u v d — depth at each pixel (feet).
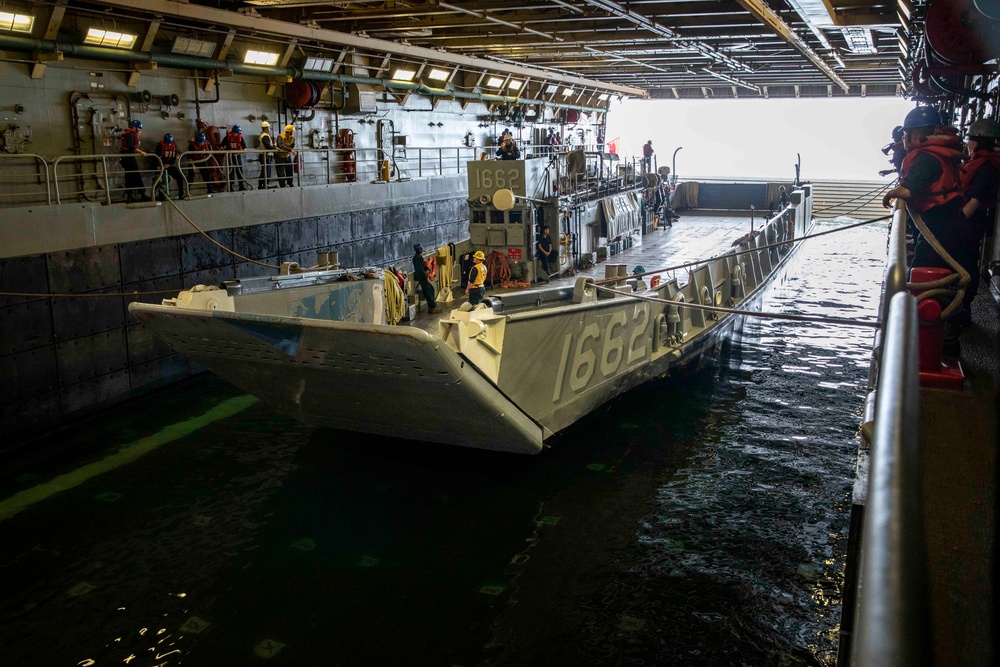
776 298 71.05
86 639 23.36
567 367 34.37
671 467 35.01
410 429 34.27
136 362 48.29
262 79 67.15
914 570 2.38
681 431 39.47
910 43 52.85
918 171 17.10
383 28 70.13
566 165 59.16
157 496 33.45
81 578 26.91
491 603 24.80
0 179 47.26
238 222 56.18
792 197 84.58
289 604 24.98
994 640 6.32
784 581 25.52
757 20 65.46
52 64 49.73
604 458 36.19
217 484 34.55
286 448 38.78
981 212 18.10
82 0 47.44
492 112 107.86
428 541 28.99
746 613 23.80
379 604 24.91
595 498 32.12
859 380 47.88
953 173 17.08
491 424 31.53
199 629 23.75
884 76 117.08
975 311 20.44
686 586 25.40
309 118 72.74
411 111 89.30
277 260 60.44
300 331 28.02
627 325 38.99
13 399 40.88
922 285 14.48
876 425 3.42
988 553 9.01
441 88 91.35
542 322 31.24
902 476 2.86
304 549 28.58
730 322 53.62
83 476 35.83
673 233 84.99
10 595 25.86
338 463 36.60
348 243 69.21
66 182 51.42
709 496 31.96
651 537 28.73
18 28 46.06
